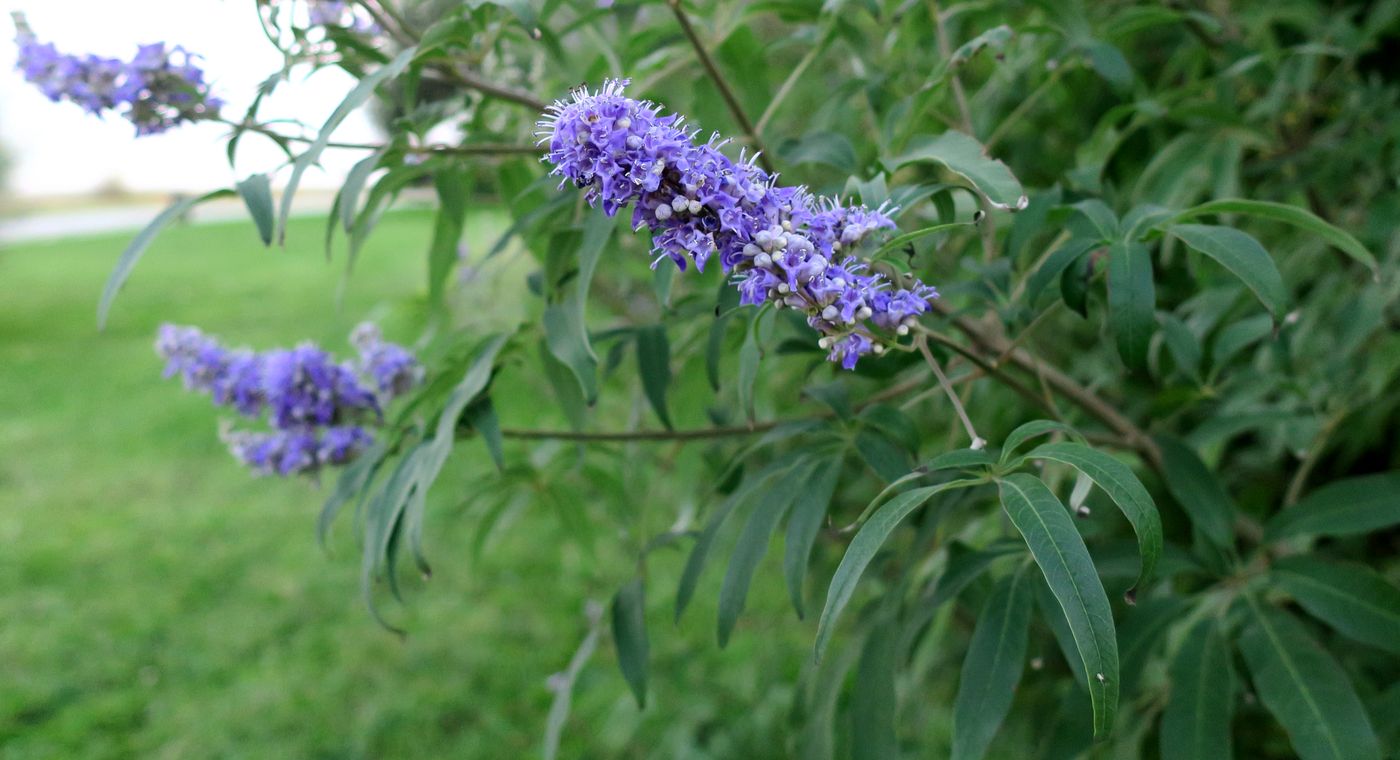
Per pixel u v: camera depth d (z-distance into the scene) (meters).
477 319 0.99
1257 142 0.68
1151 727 0.72
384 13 0.64
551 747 0.65
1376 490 0.57
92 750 1.31
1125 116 0.70
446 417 0.57
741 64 0.67
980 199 0.56
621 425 1.03
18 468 2.30
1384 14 0.71
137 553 1.84
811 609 0.95
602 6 0.60
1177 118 0.69
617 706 1.15
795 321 0.62
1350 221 0.76
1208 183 0.73
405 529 0.55
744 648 1.21
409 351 0.72
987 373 0.58
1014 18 0.76
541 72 0.70
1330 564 0.56
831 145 0.61
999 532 0.68
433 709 1.34
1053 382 0.64
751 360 0.54
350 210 0.54
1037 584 0.54
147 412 2.65
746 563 0.54
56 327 3.78
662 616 1.33
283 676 1.44
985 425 0.81
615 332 0.64
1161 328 0.64
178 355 0.69
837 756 0.69
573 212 0.63
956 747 0.51
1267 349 0.74
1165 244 0.69
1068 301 0.52
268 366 0.67
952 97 0.73
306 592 1.67
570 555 1.64
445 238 0.67
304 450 0.67
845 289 0.43
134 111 0.58
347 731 1.31
